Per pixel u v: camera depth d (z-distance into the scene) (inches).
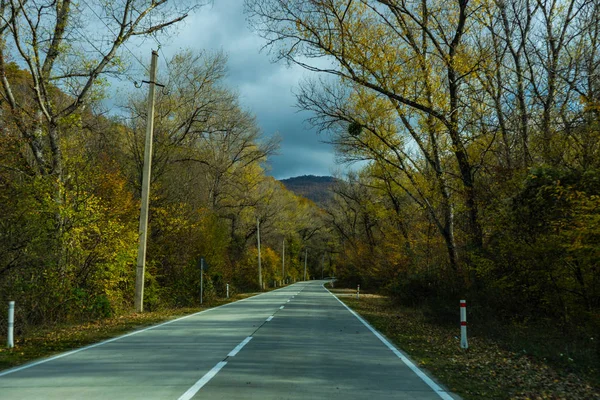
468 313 641.6
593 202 419.2
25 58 678.5
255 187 1942.7
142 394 264.8
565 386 310.8
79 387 281.7
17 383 293.3
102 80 763.4
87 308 698.8
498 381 324.2
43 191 668.1
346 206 2222.0
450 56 734.5
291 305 1085.1
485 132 743.1
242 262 2206.0
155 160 1171.9
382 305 1175.0
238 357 392.2
